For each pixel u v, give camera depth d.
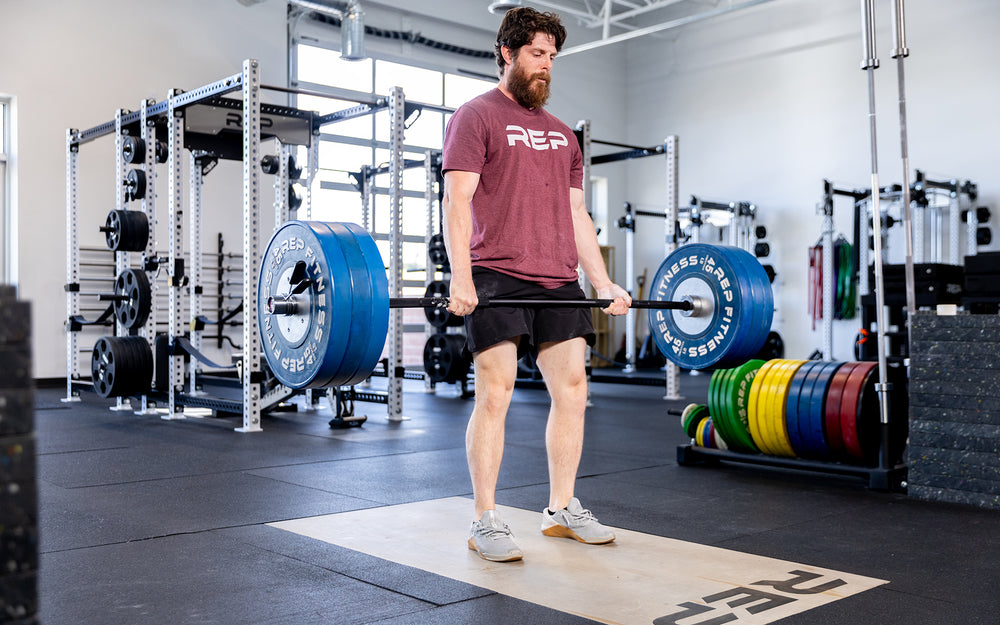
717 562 2.22
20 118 8.12
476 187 2.26
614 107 12.30
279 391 5.65
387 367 5.58
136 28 8.71
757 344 2.85
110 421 5.56
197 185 7.06
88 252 8.48
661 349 3.05
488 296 2.27
